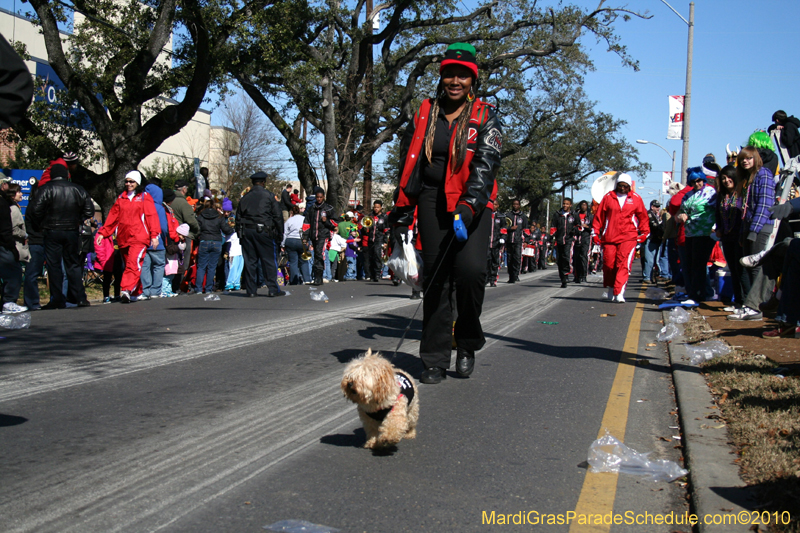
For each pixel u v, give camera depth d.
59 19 18.47
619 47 27.27
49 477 3.34
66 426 4.17
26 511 2.95
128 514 2.95
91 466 3.51
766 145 9.27
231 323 8.45
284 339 7.30
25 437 3.94
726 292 10.98
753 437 3.80
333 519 2.95
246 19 19.69
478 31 26.67
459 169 5.05
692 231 10.41
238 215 12.23
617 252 12.27
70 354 6.33
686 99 21.73
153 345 6.83
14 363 5.90
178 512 2.99
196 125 48.84
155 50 18.42
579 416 4.60
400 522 2.94
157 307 10.27
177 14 18.89
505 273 26.53
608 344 7.49
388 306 10.82
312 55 23.91
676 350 6.71
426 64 27.44
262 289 14.51
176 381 5.35
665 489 3.36
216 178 47.41
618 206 12.16
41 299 11.66
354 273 19.80
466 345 5.68
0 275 9.29
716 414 4.36
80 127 19.56
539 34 27.89
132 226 10.80
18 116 3.97
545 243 32.72
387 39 27.30
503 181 54.31
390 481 3.41
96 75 18.92
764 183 8.09
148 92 19.22
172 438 3.98
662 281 18.23
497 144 5.11
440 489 3.32
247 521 2.91
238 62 21.02
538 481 3.44
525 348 7.15
